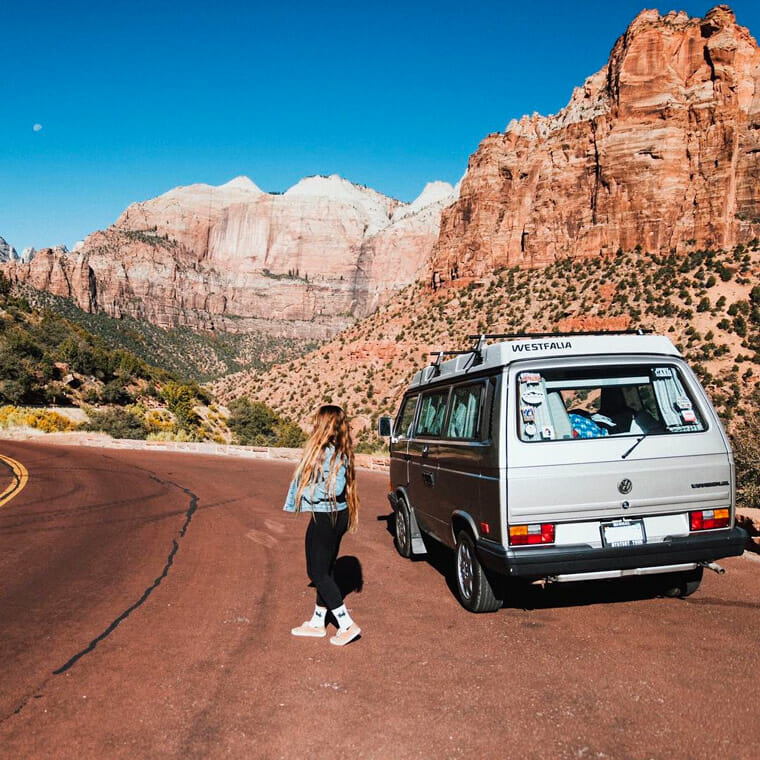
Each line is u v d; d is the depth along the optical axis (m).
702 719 3.09
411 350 90.62
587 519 4.39
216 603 5.45
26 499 11.91
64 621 4.98
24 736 3.09
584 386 4.63
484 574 4.80
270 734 3.07
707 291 76.44
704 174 97.12
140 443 29.47
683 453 4.52
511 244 112.81
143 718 3.27
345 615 4.34
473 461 4.78
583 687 3.51
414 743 2.95
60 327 67.06
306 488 4.33
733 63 100.38
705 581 5.64
